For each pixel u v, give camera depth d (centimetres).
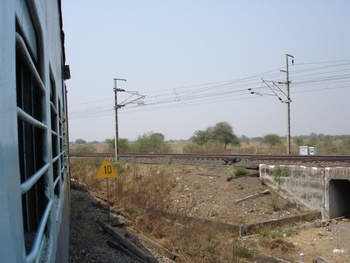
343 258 1044
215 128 6088
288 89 2977
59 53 609
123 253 902
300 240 1225
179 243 1060
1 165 122
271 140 5256
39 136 311
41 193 302
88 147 5497
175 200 1766
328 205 1519
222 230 1302
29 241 254
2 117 126
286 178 1697
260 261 1025
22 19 178
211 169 2066
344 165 1617
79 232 984
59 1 641
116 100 2975
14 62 147
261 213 1544
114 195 1561
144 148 4253
